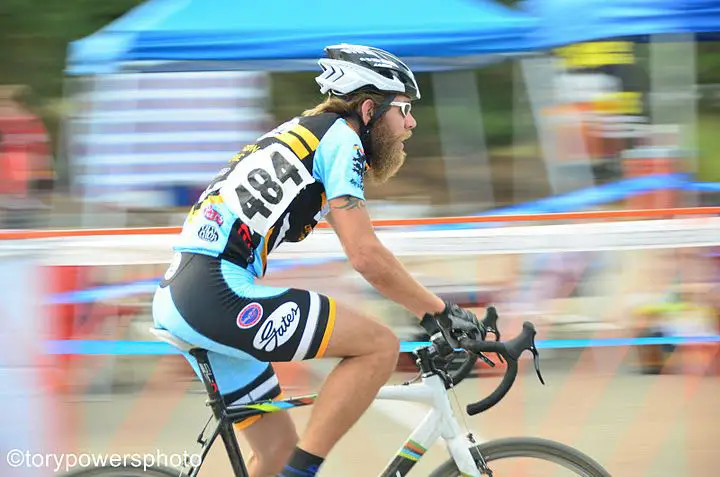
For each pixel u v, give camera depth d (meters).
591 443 12.32
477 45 16.69
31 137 19.59
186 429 12.88
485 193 19.88
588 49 17.56
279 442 8.20
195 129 17.05
